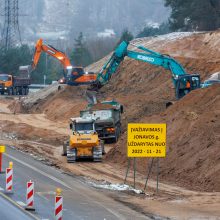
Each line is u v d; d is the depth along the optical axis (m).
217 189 66.06
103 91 168.12
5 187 63.47
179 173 74.31
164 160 79.31
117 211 54.81
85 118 92.00
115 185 69.06
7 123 140.62
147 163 81.69
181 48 177.62
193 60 155.50
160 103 125.75
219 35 172.25
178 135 83.06
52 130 129.25
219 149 71.94
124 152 87.94
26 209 52.56
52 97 182.62
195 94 93.31
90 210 54.44
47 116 163.25
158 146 65.31
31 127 132.12
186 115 86.31
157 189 67.19
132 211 55.31
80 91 179.38
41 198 58.66
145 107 124.31
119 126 108.62
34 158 88.50
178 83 112.44
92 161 89.12
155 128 65.25
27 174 73.12
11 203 55.16
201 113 86.25
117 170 81.56
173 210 56.03
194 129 80.62
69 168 82.62
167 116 92.94
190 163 74.31
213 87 93.12
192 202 59.66
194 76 112.00
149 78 161.38
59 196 46.19
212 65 150.38
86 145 87.56
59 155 95.75
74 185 68.06
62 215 50.38
